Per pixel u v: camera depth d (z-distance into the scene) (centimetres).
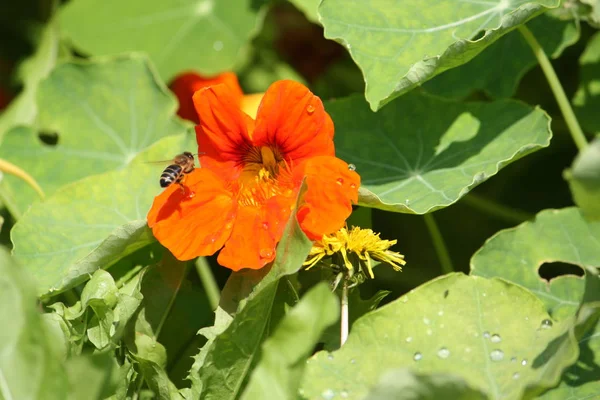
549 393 58
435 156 63
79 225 62
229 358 57
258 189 59
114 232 59
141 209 63
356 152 65
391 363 56
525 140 61
